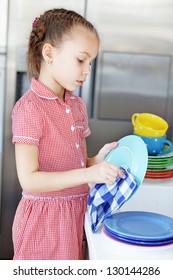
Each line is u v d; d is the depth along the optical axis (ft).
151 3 8.50
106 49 8.55
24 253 4.64
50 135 4.59
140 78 8.68
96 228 3.72
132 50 8.59
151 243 3.41
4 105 8.46
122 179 3.77
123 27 8.52
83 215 4.84
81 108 5.19
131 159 3.85
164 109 8.79
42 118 4.53
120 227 3.64
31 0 8.25
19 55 8.34
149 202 4.83
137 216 3.91
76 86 4.55
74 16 4.55
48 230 4.66
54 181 4.11
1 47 8.30
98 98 8.68
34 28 4.79
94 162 4.82
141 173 3.71
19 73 8.45
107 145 4.62
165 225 3.71
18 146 4.46
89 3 8.40
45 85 4.71
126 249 3.43
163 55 8.64
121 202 3.68
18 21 8.27
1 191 8.68
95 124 8.75
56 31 4.48
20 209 4.80
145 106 8.77
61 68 4.48
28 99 4.57
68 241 4.67
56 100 4.68
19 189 8.68
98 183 3.98
